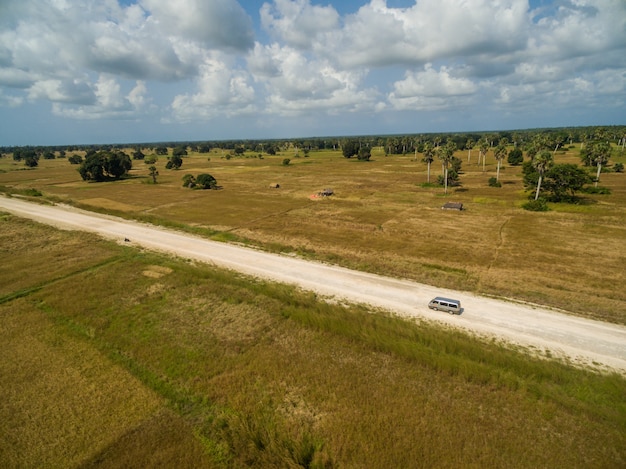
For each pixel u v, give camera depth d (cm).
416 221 5056
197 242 4134
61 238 4250
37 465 1373
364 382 1833
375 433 1519
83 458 1402
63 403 1683
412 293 2808
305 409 1653
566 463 1366
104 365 1955
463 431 1524
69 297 2736
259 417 1591
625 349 2067
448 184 8175
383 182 9006
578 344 2122
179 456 1414
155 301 2678
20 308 2586
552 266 3294
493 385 1797
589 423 1557
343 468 1357
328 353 2072
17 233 4462
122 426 1557
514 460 1382
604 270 3183
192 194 7500
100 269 3300
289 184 8912
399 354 2033
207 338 2211
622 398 1683
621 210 5306
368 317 2397
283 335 2250
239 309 2561
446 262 3444
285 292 2781
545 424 1560
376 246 3953
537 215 5241
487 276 3100
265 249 3897
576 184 5778
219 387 1786
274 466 1363
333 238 4272
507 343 2147
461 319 2416
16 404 1675
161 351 2073
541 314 2458
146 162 14788
